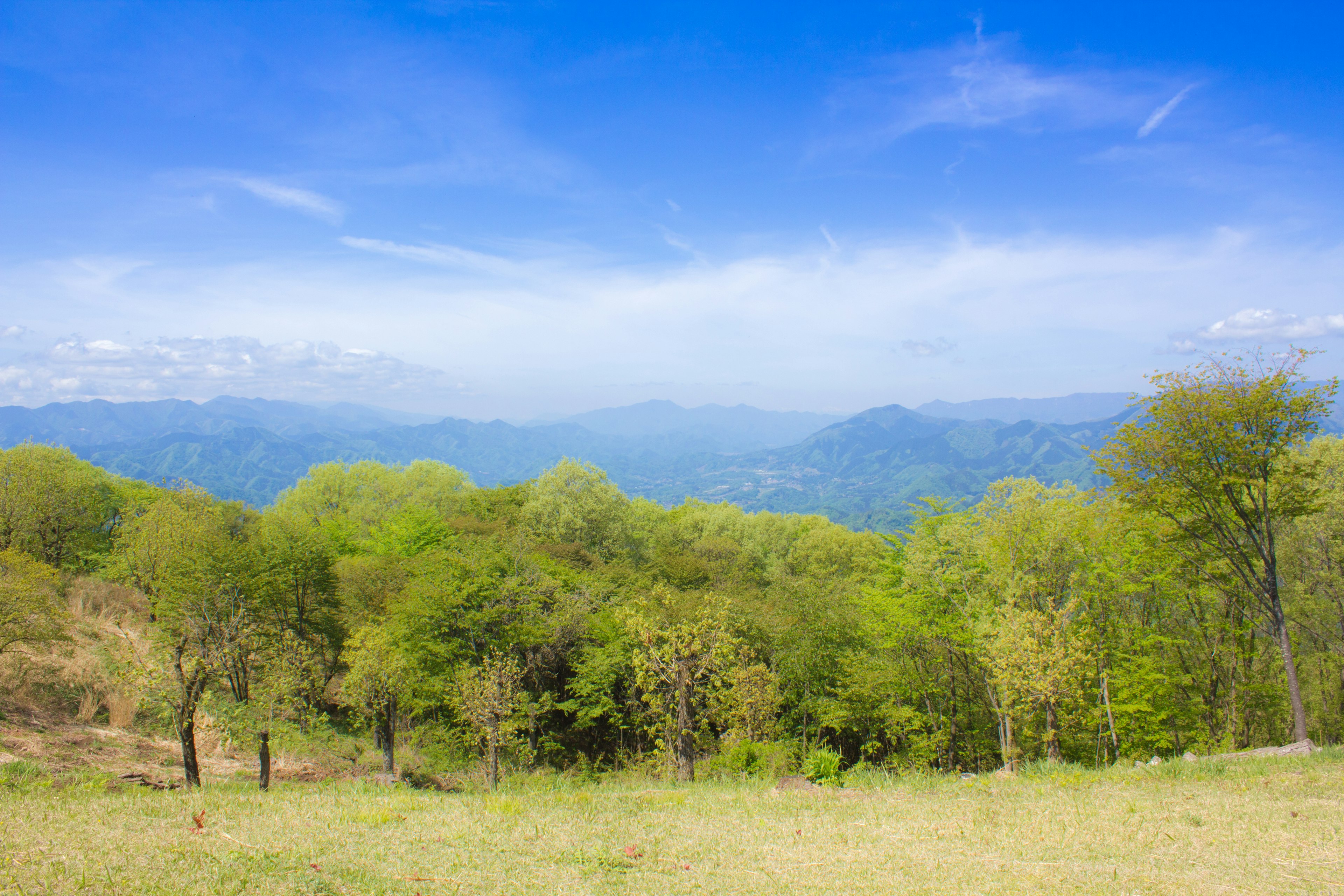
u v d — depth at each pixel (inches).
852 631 1583.4
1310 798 497.4
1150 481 932.6
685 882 355.9
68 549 2001.7
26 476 1835.6
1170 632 1294.3
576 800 625.3
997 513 1286.9
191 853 336.5
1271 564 884.6
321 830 425.4
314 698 1400.1
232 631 803.4
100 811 438.9
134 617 1566.2
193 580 1097.4
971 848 415.2
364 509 2997.0
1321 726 1275.8
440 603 1480.1
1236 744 1231.5
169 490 2151.8
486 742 1317.7
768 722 1295.5
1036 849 403.5
